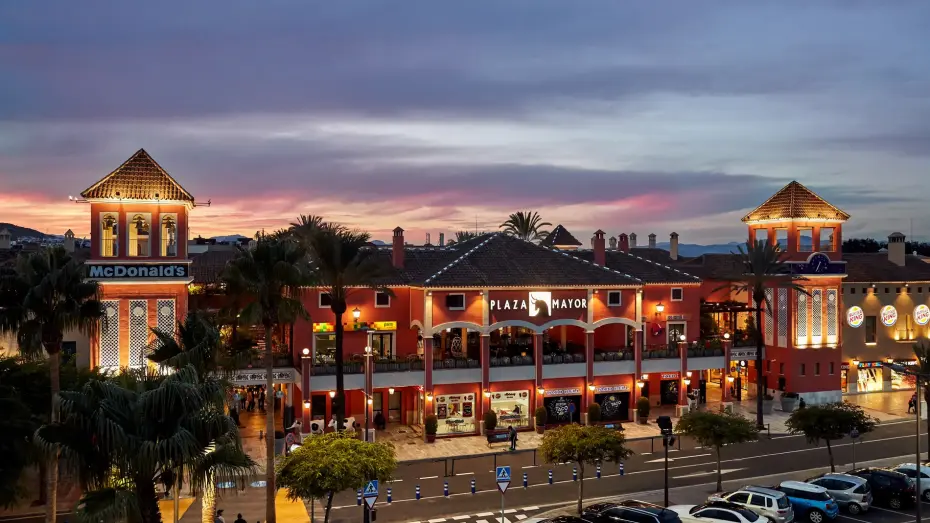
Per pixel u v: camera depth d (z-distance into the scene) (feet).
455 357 175.83
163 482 64.64
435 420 157.99
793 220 201.16
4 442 90.84
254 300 99.25
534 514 111.24
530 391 170.91
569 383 174.09
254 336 175.22
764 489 105.40
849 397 210.79
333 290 148.15
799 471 136.46
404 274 174.81
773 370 204.85
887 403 201.67
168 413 63.31
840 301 204.74
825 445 157.48
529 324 169.17
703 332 214.48
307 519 108.58
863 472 121.39
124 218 140.56
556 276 173.78
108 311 139.33
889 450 152.87
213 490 95.25
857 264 225.35
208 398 67.00
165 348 95.20
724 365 191.31
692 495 119.75
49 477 83.66
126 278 139.03
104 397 63.00
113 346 139.33
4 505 92.73
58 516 108.27
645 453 150.00
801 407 130.93
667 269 203.51
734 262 234.99
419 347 171.63
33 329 85.56
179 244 143.23
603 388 177.06
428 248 194.08
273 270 98.02
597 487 125.49
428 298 162.50
